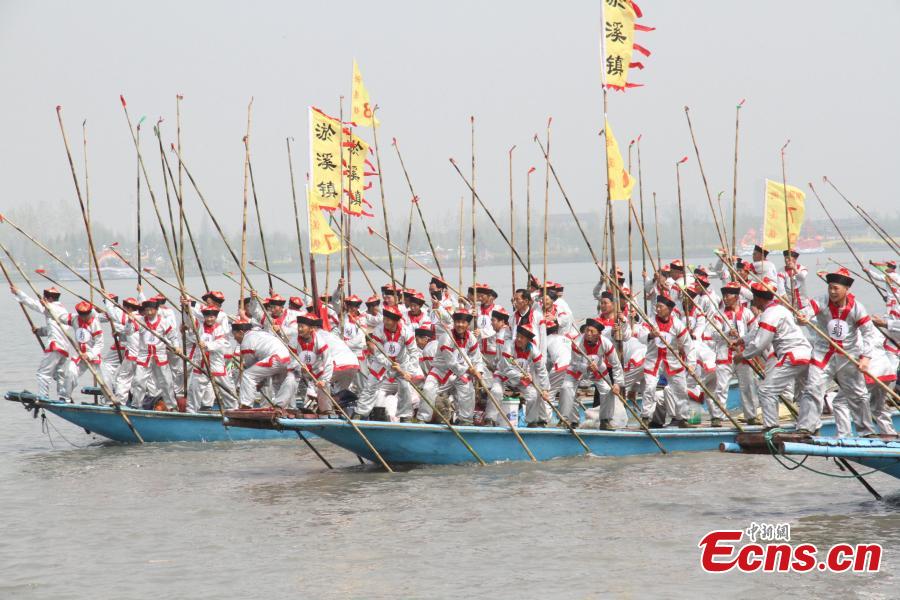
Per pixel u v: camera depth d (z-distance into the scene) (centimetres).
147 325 7144
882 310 17025
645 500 4972
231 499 5269
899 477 4569
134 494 5450
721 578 3841
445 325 6031
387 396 6284
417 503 5041
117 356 7844
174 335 7250
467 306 7575
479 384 6384
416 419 6131
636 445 6050
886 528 4391
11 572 4144
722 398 6650
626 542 4300
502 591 3766
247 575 4025
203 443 6931
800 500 4909
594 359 6266
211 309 7144
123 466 6228
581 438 5953
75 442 7162
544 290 6469
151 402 7181
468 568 4025
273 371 6066
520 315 6266
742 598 3634
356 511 4925
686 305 6681
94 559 4294
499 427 5809
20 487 5688
